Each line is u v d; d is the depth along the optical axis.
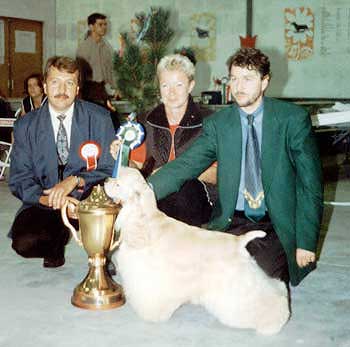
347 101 9.98
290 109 3.02
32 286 3.55
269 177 3.01
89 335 2.86
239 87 2.96
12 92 11.55
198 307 3.21
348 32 9.86
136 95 6.18
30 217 3.65
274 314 2.82
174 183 3.15
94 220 3.12
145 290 2.87
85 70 7.23
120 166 3.14
